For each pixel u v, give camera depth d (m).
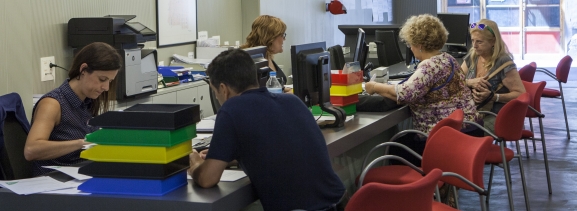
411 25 3.93
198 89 5.44
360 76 3.80
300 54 3.24
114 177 2.19
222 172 2.24
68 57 4.54
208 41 6.46
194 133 2.30
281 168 2.28
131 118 2.14
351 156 3.80
